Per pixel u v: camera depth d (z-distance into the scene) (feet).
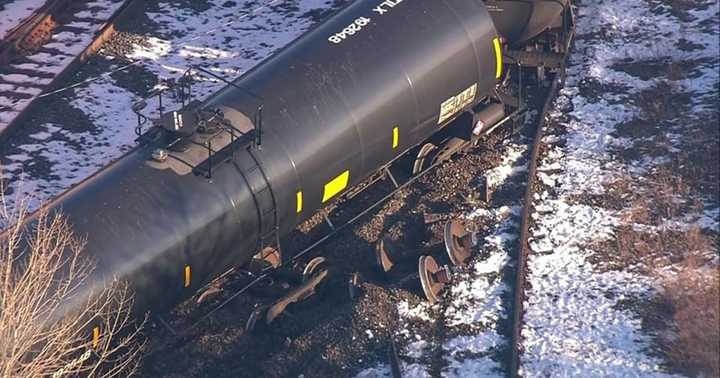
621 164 274.36
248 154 219.00
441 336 219.61
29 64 324.39
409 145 256.32
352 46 244.01
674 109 294.87
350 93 236.84
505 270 237.66
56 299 187.32
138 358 213.05
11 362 166.91
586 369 208.95
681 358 210.59
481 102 279.69
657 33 329.93
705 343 213.05
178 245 206.08
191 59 332.60
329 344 215.31
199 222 209.05
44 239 182.19
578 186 266.16
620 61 318.65
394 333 219.61
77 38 336.90
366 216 256.52
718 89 301.22
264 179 219.20
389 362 211.61
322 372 210.18
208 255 213.05
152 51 335.67
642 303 227.20
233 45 340.39
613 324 221.46
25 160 287.28
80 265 193.88
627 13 340.39
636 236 248.11
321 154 229.86
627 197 262.06
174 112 217.15
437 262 237.86
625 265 239.30
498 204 259.39
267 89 232.32
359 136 237.04
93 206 203.82
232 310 228.43
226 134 219.61
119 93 315.78
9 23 341.21
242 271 233.76
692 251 242.37
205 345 219.41
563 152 279.90
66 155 289.74
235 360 216.74
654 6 342.64
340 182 238.89
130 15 350.64
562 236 248.73
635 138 283.79
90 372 192.75
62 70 320.09
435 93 252.62
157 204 206.90
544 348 215.31
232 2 361.92
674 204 258.57
